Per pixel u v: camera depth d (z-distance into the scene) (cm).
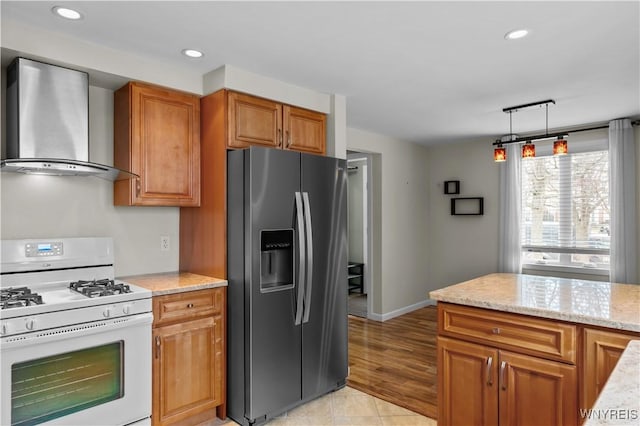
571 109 380
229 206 269
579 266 459
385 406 285
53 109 225
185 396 245
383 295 513
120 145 266
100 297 209
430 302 596
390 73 284
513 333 200
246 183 256
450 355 222
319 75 288
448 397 222
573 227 464
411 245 561
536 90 323
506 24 210
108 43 234
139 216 288
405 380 331
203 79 285
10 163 204
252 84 281
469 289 240
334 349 303
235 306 264
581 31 218
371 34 222
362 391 310
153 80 260
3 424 178
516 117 409
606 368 175
